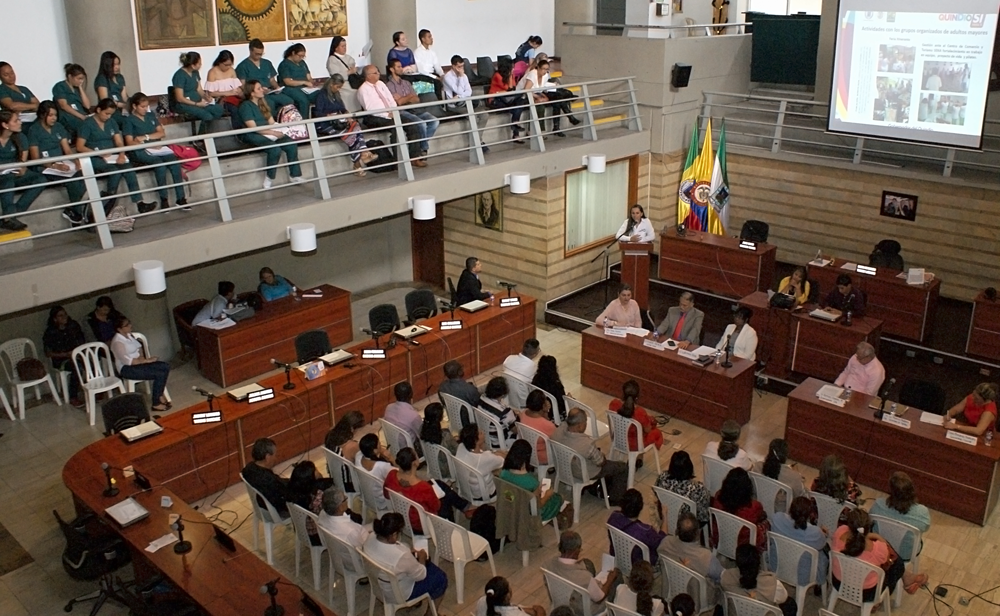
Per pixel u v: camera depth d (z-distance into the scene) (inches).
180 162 362.6
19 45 442.0
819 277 486.0
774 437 402.9
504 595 242.2
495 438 362.9
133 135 392.2
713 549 303.1
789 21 613.9
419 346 424.5
